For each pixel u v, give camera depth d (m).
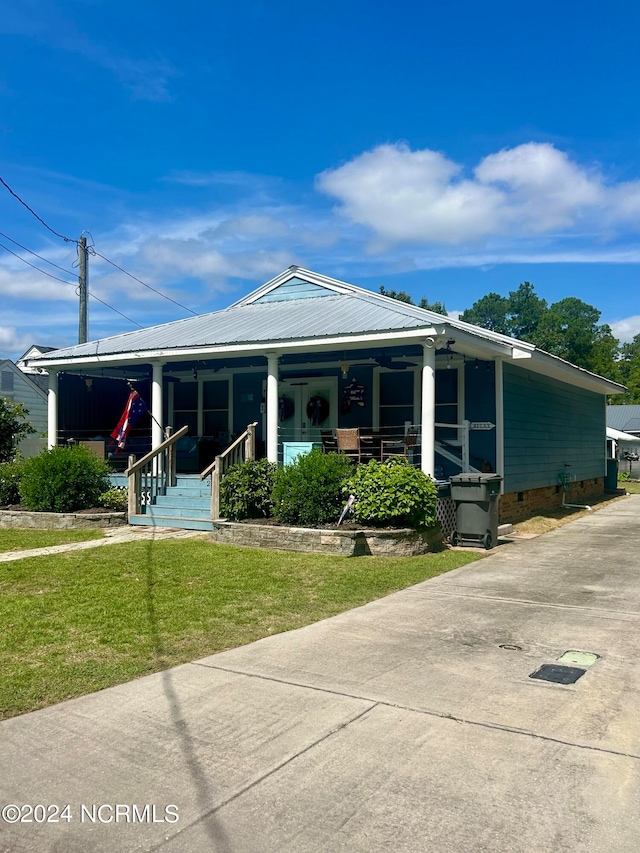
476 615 6.86
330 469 10.68
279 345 12.23
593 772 3.61
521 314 82.88
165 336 14.85
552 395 17.58
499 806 3.30
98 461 13.48
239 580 8.22
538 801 3.34
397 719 4.29
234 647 5.80
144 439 17.89
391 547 10.02
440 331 10.91
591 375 18.05
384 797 3.39
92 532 11.91
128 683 4.95
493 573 9.08
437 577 8.77
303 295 16.62
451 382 14.52
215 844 3.05
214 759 3.79
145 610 6.89
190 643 5.88
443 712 4.39
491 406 13.93
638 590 8.05
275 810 3.29
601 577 8.84
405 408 15.06
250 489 11.34
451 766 3.68
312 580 8.30
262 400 16.80
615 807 3.28
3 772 3.68
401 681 4.96
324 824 3.18
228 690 4.80
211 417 17.50
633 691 4.76
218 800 3.39
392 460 11.22
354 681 4.96
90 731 4.16
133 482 12.90
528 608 7.15
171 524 12.39
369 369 15.37
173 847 3.04
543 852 2.95
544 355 14.20
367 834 3.10
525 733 4.08
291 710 4.45
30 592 7.61
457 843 3.02
